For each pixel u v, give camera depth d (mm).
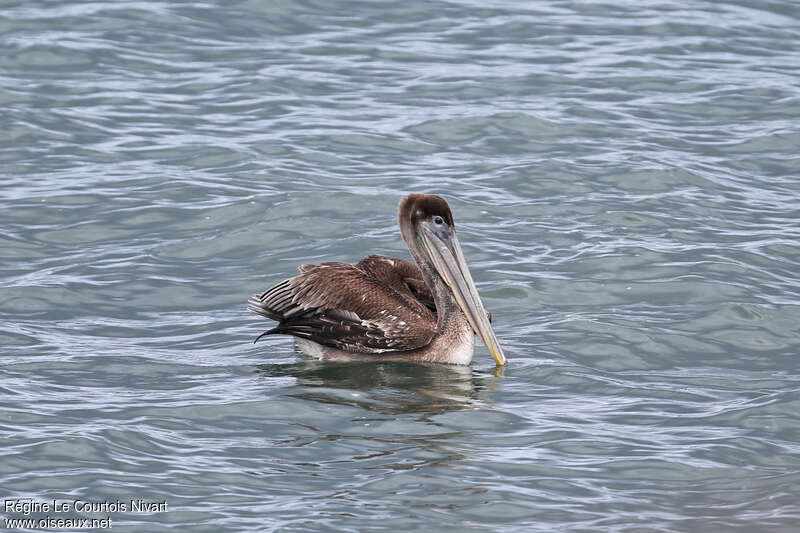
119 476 9711
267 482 9664
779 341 13109
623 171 19109
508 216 17344
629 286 14727
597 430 10820
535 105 22484
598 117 21891
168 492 9430
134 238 16469
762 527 8898
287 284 13109
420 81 24000
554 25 28000
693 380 12133
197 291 14805
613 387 11969
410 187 18531
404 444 10477
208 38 26406
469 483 9656
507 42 26703
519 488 9570
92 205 17609
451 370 12656
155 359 12695
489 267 15422
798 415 11078
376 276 13742
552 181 18750
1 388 11617
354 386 12070
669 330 13383
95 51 25016
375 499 9344
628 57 25641
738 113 22250
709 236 16469
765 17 28844
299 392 11812
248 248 16188
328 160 19750
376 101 22812
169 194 18078
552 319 13836
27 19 26641
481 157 19953
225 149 20141
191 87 23453
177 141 20516
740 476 9859
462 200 17922
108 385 11891
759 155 20078
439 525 8914
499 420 11078
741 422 10977
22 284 14695
